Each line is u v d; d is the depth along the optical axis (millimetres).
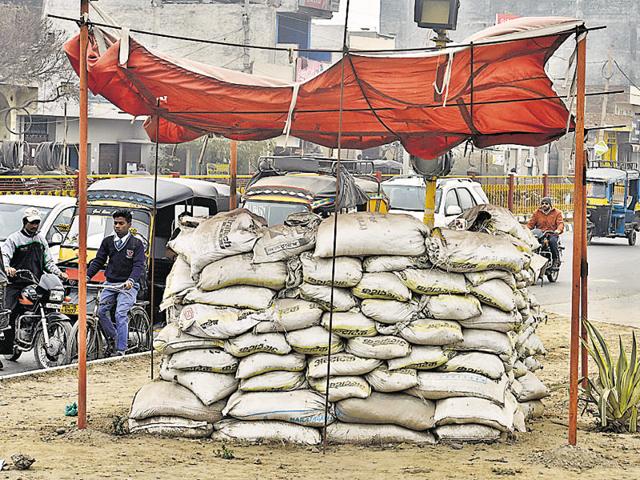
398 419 8953
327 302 8836
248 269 8953
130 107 10500
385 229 8898
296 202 18438
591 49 91250
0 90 48031
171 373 9320
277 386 8969
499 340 9086
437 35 11453
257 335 8953
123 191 17203
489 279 9047
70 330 13797
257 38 64438
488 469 8141
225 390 9125
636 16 90062
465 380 9000
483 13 92438
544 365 14461
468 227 10117
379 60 9117
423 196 23891
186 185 18156
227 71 10484
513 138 11766
